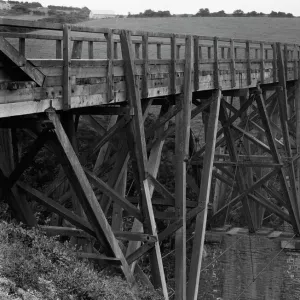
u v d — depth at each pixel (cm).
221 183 1925
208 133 1347
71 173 803
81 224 905
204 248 1889
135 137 981
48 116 752
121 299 830
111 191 979
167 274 1894
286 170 2206
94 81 866
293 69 2148
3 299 654
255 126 1839
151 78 1058
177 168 1170
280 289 1838
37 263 774
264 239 1855
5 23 678
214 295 1873
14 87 690
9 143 927
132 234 1030
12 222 901
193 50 1241
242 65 1595
